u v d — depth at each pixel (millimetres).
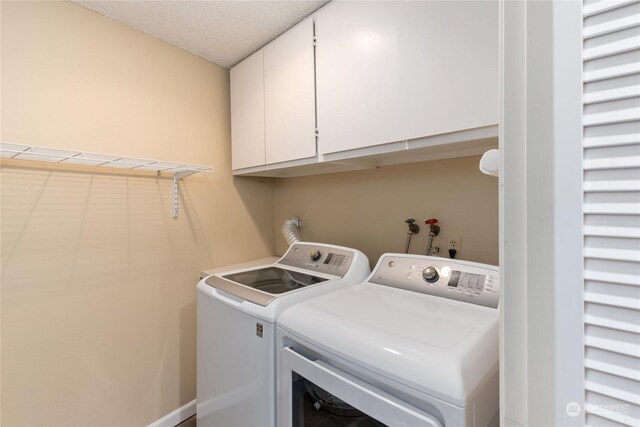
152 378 1648
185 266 1789
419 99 1026
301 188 2098
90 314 1430
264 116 1670
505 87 407
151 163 1452
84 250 1407
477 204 1304
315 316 897
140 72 1576
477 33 899
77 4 1360
